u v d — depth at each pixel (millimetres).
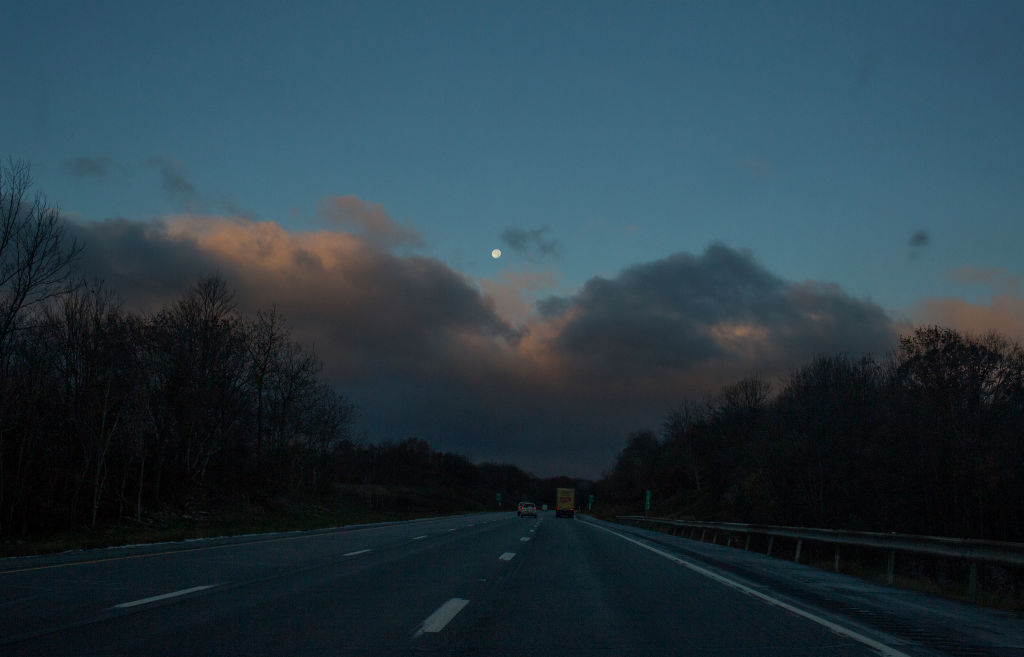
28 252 34500
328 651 7625
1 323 34062
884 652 8148
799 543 23312
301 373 62562
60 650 7391
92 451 39500
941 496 35812
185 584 12727
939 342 37000
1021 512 33500
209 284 50656
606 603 11797
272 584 13133
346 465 103875
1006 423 34438
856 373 49125
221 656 7277
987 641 9094
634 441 143875
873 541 18000
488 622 9648
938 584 16062
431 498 142250
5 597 10914
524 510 83812
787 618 10539
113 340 40156
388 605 10891
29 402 36500
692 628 9531
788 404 50406
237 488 55344
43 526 37188
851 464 43031
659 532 51281
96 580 13094
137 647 7582
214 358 50719
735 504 59312
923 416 36406
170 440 48312
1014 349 36031
